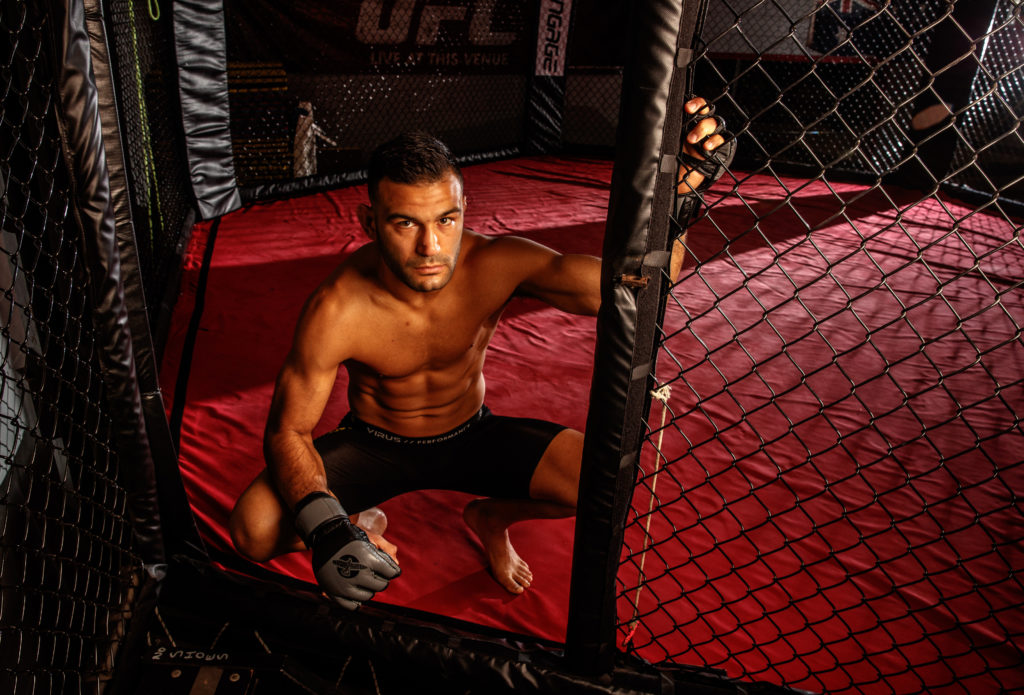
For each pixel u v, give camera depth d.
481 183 7.04
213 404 2.60
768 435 2.47
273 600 1.58
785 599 1.70
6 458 1.12
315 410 1.44
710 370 2.99
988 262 4.73
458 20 7.62
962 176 6.90
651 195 0.97
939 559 1.85
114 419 1.43
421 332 1.46
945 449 2.41
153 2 4.39
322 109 6.97
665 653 1.49
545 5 7.98
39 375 1.55
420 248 1.22
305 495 1.35
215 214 5.16
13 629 1.13
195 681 1.34
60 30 1.13
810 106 7.58
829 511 2.05
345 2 6.75
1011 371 3.05
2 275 1.75
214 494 2.05
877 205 6.38
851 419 2.61
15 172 1.39
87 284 1.31
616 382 1.09
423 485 1.75
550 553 1.88
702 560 1.83
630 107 0.93
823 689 1.34
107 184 1.27
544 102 8.49
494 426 1.70
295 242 4.73
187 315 3.46
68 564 1.61
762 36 7.54
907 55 6.94
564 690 1.40
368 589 1.27
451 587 1.76
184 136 4.80
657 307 1.07
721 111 7.90
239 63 5.64
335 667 1.54
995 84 0.74
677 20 0.88
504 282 1.47
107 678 1.37
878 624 1.24
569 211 6.02
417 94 7.63
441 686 1.49
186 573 1.63
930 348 3.28
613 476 1.17
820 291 4.04
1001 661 1.52
